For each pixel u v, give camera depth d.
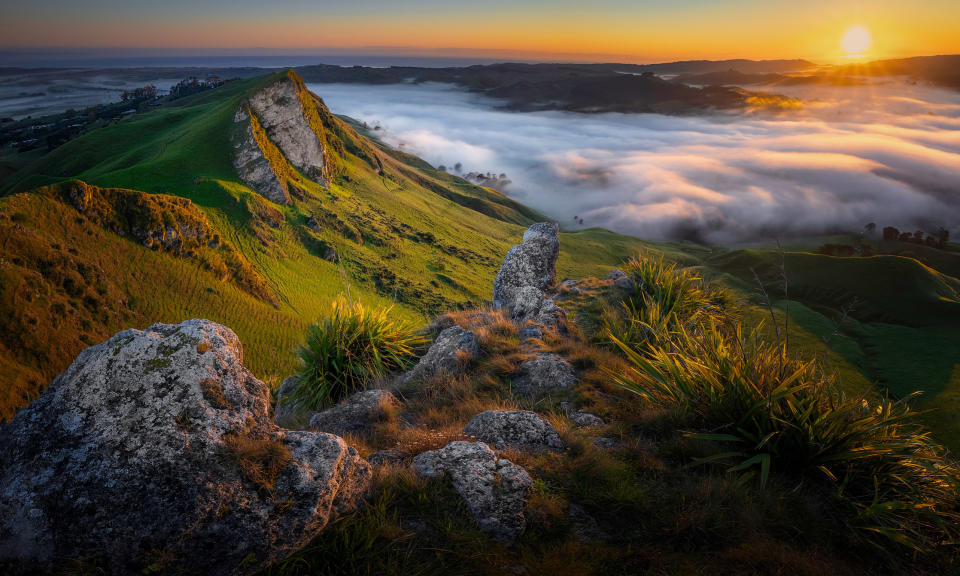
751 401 4.48
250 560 2.92
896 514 3.73
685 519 3.49
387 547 3.17
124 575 2.78
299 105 169.75
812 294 110.31
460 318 10.72
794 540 3.51
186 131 159.38
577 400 6.04
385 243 149.75
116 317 77.06
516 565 3.16
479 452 4.03
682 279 11.66
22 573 2.74
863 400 4.45
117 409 3.12
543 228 14.35
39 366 64.06
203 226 102.31
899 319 96.12
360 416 5.98
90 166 158.62
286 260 120.44
